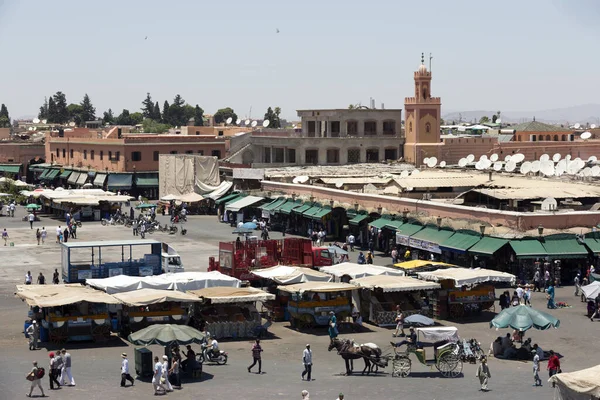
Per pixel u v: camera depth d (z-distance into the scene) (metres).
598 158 147.38
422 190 95.19
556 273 70.50
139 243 70.62
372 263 79.31
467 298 60.12
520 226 71.69
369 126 146.12
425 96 143.00
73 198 119.75
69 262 68.19
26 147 184.00
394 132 147.00
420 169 120.69
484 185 94.94
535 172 105.81
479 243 72.69
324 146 141.00
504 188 89.88
